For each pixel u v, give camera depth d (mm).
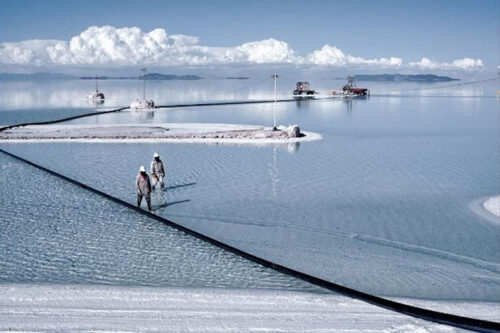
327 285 10930
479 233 15352
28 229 15289
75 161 28453
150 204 17469
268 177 23969
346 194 20547
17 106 89438
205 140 37844
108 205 18422
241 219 16719
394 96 149375
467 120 59844
